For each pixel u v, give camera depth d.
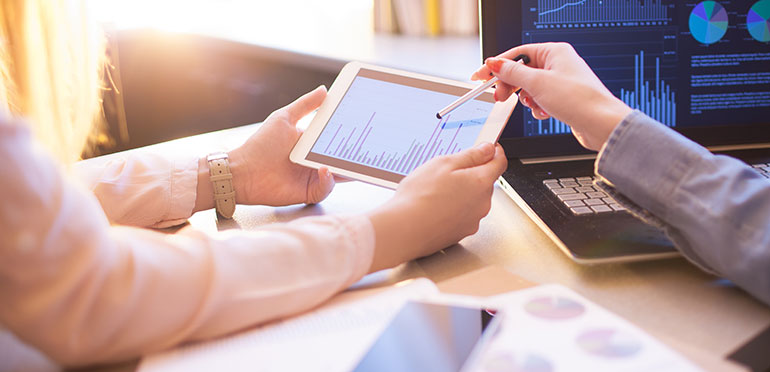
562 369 0.38
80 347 0.42
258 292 0.48
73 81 0.80
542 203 0.72
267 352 0.44
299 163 0.77
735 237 0.51
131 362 0.47
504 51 0.84
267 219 0.77
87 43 0.81
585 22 0.85
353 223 0.56
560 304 0.45
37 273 0.39
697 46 0.86
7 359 0.47
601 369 0.38
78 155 0.84
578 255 0.58
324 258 0.52
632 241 0.61
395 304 0.49
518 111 0.86
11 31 0.70
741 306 0.52
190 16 2.43
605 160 0.59
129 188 0.75
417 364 0.42
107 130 1.43
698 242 0.54
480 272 0.57
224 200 0.78
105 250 0.43
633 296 0.54
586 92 0.63
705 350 0.45
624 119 0.58
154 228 0.76
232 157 0.79
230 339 0.47
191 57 1.96
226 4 2.67
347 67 0.85
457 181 0.62
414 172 0.64
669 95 0.87
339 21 2.39
